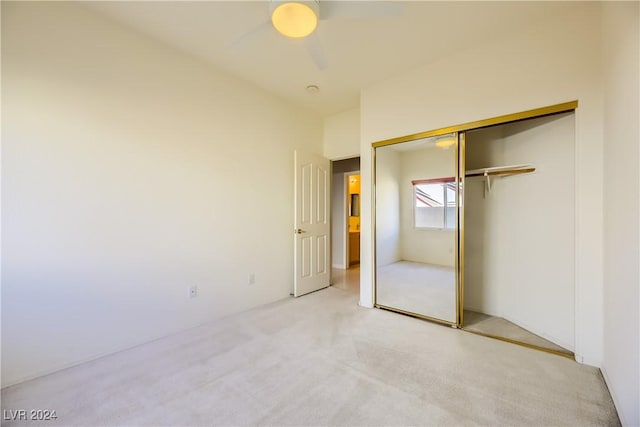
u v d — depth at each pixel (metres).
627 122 1.42
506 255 2.80
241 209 3.13
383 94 3.12
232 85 3.02
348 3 1.66
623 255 1.47
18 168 1.78
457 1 1.94
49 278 1.90
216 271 2.89
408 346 2.28
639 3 1.25
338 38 2.37
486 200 2.93
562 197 2.24
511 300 2.76
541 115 2.18
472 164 2.98
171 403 1.61
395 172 3.08
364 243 3.30
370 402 1.61
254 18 2.15
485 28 2.24
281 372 1.92
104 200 2.14
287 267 3.70
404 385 1.76
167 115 2.50
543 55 2.15
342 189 5.56
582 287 1.98
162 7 2.03
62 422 1.47
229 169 3.01
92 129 2.07
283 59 2.70
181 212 2.60
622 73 1.48
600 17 1.92
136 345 2.31
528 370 1.92
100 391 1.72
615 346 1.59
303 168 3.75
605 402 1.59
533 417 1.48
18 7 1.78
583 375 1.85
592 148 1.94
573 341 2.16
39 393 1.70
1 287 1.74
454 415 1.50
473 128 2.53
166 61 2.49
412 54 2.61
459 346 2.28
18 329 1.79
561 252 2.26
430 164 2.85
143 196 2.35
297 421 1.47
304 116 3.93
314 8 1.59
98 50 2.10
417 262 2.97
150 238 2.40
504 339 2.40
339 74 2.98
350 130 3.98
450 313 2.72
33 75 1.83
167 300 2.51
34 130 1.83
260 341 2.38
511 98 2.31
